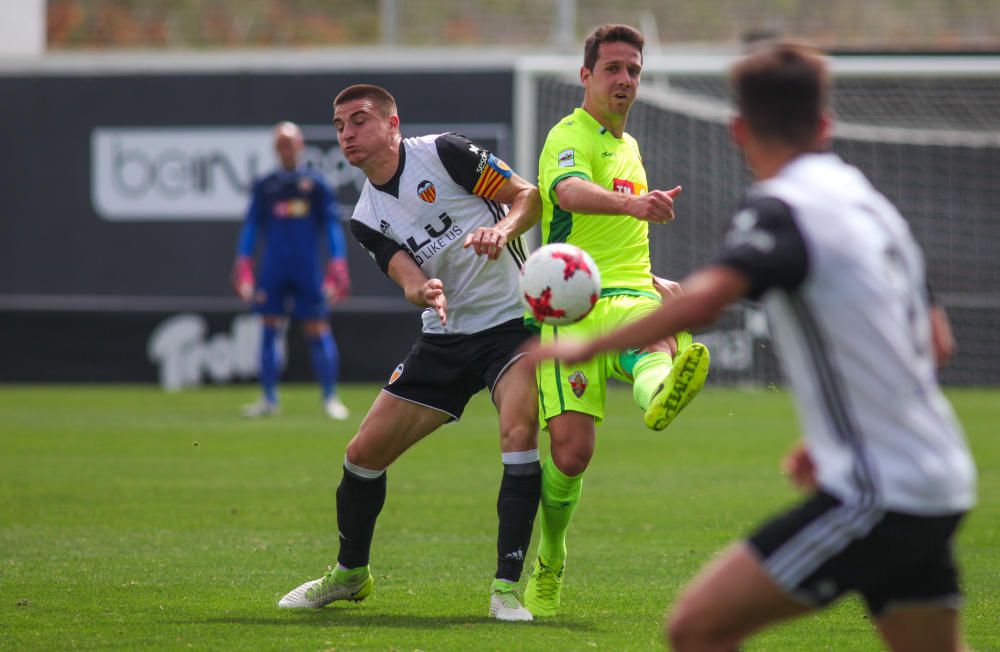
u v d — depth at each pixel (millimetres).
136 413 49000
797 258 9297
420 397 18000
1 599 18406
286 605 17953
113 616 17172
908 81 61094
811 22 71250
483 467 35188
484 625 16656
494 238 16625
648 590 19484
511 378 17672
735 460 36438
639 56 18766
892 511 9438
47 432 42594
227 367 61531
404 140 18406
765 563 9664
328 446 38844
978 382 61156
